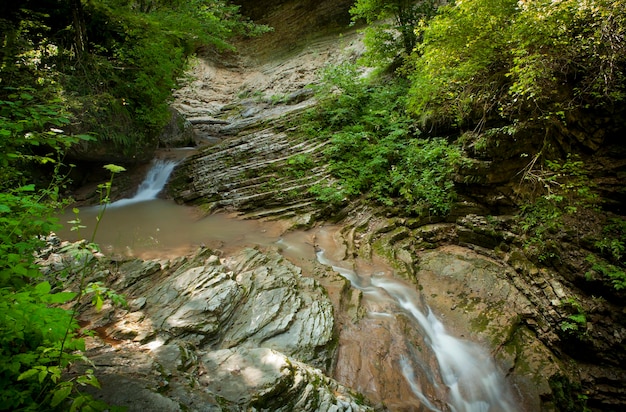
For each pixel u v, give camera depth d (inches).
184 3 445.4
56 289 176.6
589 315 211.9
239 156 431.8
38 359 81.7
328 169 375.9
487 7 251.9
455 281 253.9
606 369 203.0
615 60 228.1
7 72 251.9
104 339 146.9
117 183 396.8
